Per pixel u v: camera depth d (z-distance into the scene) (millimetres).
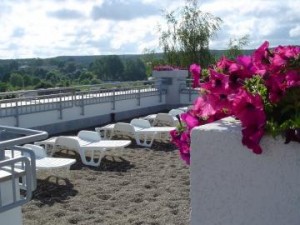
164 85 15289
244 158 2070
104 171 6992
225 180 2121
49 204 5340
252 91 2166
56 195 5703
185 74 15273
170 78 15273
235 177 2098
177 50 21703
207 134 2131
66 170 6922
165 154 8242
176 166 7285
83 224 4695
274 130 1978
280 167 2008
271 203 2041
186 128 2588
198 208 2188
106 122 12430
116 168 7188
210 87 2256
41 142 7809
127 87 13266
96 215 4969
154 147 8852
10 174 3492
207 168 2148
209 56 21484
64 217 4898
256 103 2012
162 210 5090
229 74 2254
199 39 21422
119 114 12961
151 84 14797
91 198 5586
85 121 11594
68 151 8289
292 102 2051
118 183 6281
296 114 1998
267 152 2025
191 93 15039
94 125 11922
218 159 2121
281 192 2018
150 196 5641
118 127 9117
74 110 11219
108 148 7488
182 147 2527
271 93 2066
